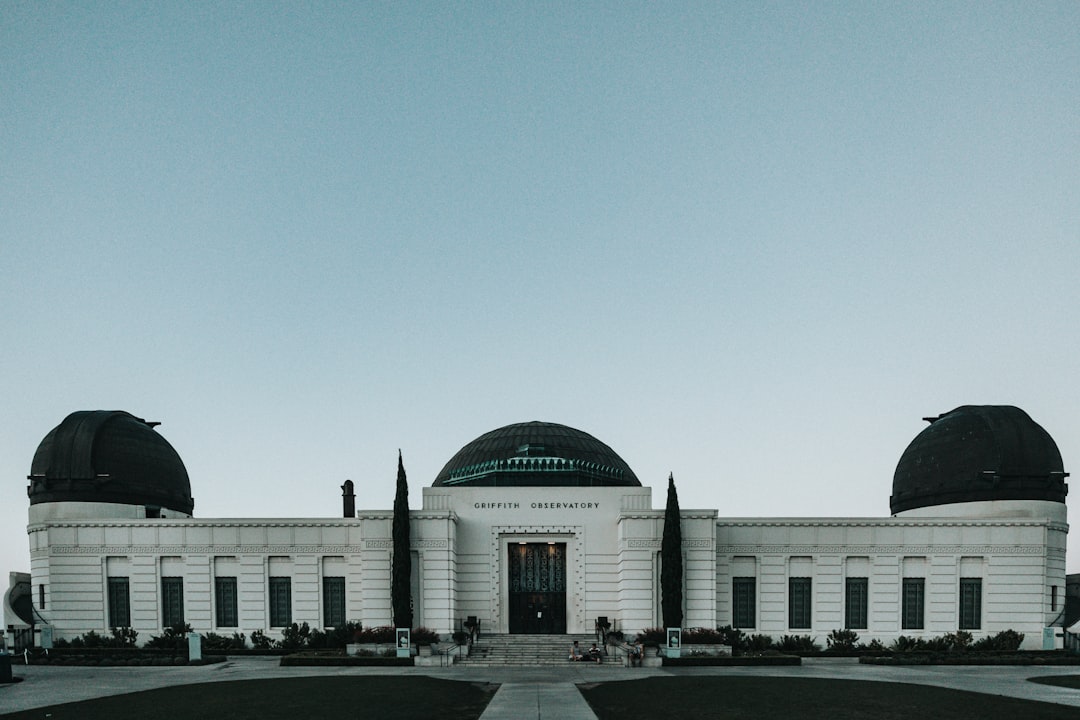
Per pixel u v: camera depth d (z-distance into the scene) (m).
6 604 62.31
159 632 61.25
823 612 60.94
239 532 62.41
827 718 27.89
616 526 60.84
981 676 43.19
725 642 55.47
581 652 52.59
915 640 58.91
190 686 37.97
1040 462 63.41
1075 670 47.97
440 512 57.44
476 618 58.41
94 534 62.38
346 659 49.91
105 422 66.69
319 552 62.03
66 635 61.31
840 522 61.72
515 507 61.25
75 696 34.81
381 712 29.31
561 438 70.62
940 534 61.34
